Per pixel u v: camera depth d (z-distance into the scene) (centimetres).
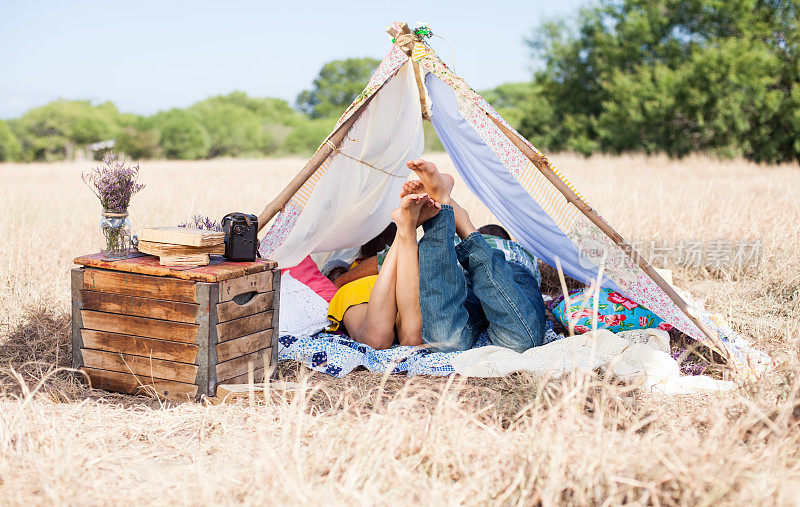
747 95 2752
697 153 2847
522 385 328
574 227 365
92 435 275
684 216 731
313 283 444
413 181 381
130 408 312
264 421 291
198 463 241
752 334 434
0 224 639
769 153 2725
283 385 318
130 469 248
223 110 7562
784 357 377
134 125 7150
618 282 382
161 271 316
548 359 353
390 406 269
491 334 396
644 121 3014
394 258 390
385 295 389
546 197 366
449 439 253
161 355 321
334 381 350
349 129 388
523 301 382
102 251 344
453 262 378
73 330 337
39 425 272
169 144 6875
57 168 2591
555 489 215
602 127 3300
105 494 227
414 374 361
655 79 3069
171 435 281
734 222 679
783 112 2691
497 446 256
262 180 1560
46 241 624
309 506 207
